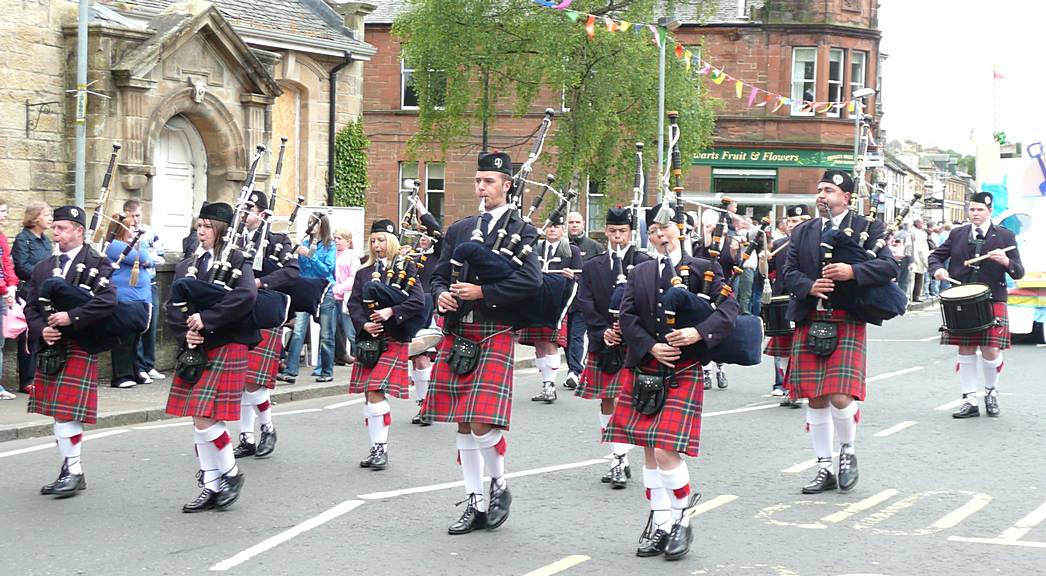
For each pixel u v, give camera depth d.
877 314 7.50
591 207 34.38
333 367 13.87
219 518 6.87
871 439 9.62
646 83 26.27
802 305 7.67
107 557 6.05
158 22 15.11
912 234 27.34
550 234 11.78
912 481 8.02
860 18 36.53
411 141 28.88
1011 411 11.16
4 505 7.16
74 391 7.36
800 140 36.03
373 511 7.07
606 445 9.41
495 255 6.37
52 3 13.80
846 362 7.53
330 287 12.84
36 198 13.70
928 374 14.17
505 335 6.55
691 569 5.91
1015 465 8.56
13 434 9.42
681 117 27.22
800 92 36.19
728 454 9.02
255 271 8.10
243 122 16.11
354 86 20.48
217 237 7.16
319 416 10.83
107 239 7.61
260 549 6.21
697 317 6.01
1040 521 6.91
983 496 7.56
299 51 19.23
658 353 5.97
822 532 6.65
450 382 6.60
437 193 36.56
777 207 35.84
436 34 26.67
